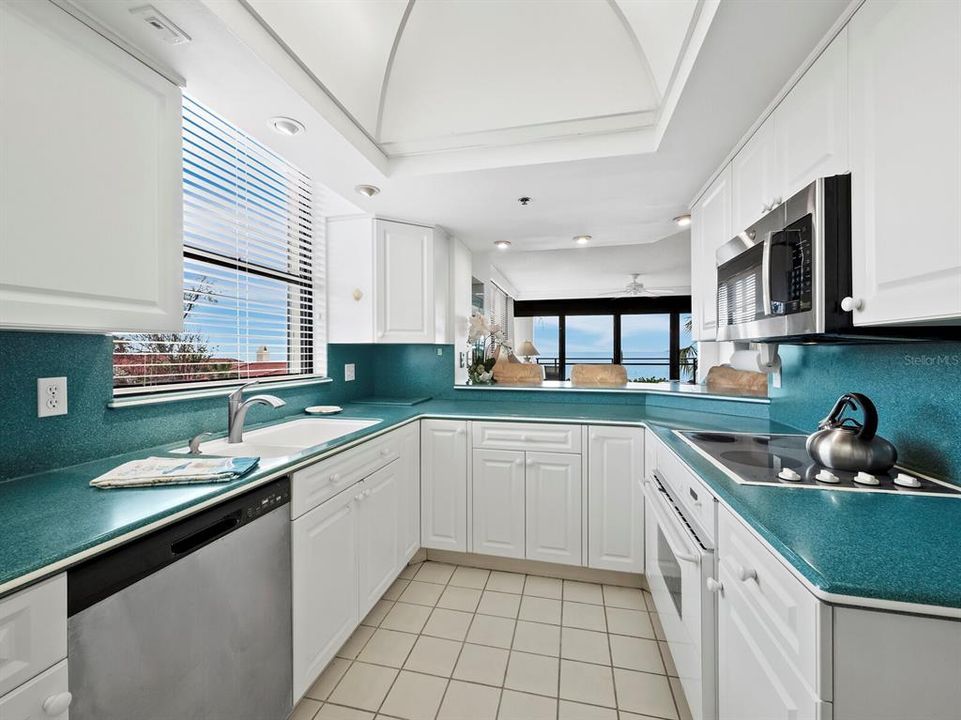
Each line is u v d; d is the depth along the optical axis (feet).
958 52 2.26
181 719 3.08
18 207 2.71
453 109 5.58
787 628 2.40
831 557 2.32
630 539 6.91
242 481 3.63
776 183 4.35
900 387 4.00
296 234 7.80
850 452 3.76
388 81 5.48
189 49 3.57
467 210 7.86
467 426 7.57
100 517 2.81
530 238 9.91
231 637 3.52
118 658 2.66
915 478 3.63
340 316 8.30
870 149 2.97
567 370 27.17
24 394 3.63
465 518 7.61
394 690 4.83
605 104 5.24
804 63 3.80
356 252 8.20
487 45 5.15
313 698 4.72
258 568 3.82
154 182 3.66
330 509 4.95
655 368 25.84
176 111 3.87
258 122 4.79
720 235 5.93
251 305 6.71
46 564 2.26
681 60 4.22
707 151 5.51
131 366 4.76
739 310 4.82
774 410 6.60
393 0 4.76
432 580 7.27
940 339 3.34
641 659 5.32
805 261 3.45
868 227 2.99
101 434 4.24
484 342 11.77
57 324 2.94
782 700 2.43
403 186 6.64
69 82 2.99
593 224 8.73
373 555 6.01
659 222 8.59
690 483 4.32
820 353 5.30
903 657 2.03
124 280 3.40
